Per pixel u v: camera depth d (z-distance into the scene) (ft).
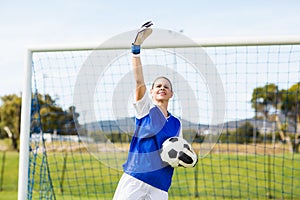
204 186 41.39
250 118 28.32
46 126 36.06
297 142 56.65
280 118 54.08
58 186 42.55
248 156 51.01
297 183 43.09
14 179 60.23
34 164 20.61
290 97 53.78
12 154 79.25
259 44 18.30
